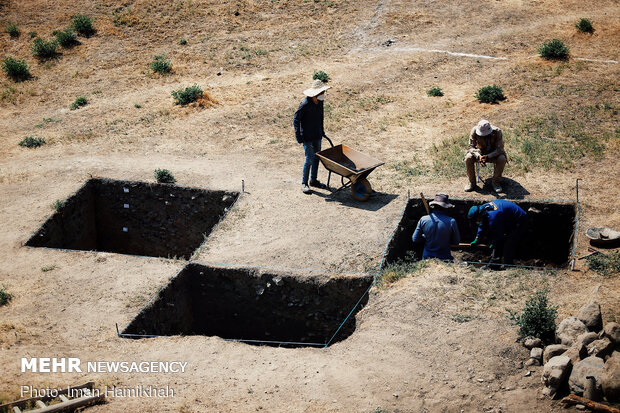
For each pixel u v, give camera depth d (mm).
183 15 22484
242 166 13273
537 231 10672
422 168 12578
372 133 14727
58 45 20812
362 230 10305
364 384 6801
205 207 12250
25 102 17781
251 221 10836
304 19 22469
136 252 13297
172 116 16266
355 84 17906
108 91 18188
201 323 9875
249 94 17500
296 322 9391
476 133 10961
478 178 11516
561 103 15344
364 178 11250
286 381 6961
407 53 19938
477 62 18938
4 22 21938
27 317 8336
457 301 8125
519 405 6344
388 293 8516
